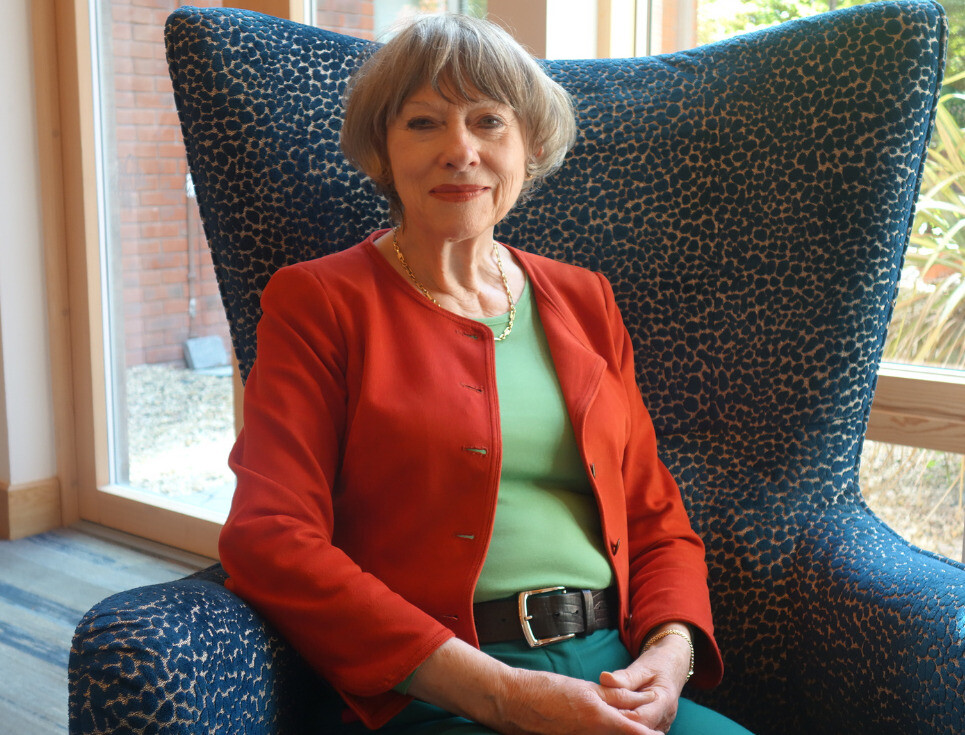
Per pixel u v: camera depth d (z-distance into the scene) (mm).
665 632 1156
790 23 1420
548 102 1229
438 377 1158
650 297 1444
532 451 1180
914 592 1116
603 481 1218
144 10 2695
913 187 1356
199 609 956
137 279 2900
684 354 1427
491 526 1118
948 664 1018
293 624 1013
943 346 1754
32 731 1936
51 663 2227
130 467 3059
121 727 846
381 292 1218
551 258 1464
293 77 1394
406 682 994
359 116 1220
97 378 3051
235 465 1126
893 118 1312
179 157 2686
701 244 1427
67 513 3145
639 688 1061
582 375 1239
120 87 2822
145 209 2822
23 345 3029
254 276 1360
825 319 1354
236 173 1350
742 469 1388
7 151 2916
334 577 1014
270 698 1001
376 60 1205
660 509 1292
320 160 1396
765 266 1389
